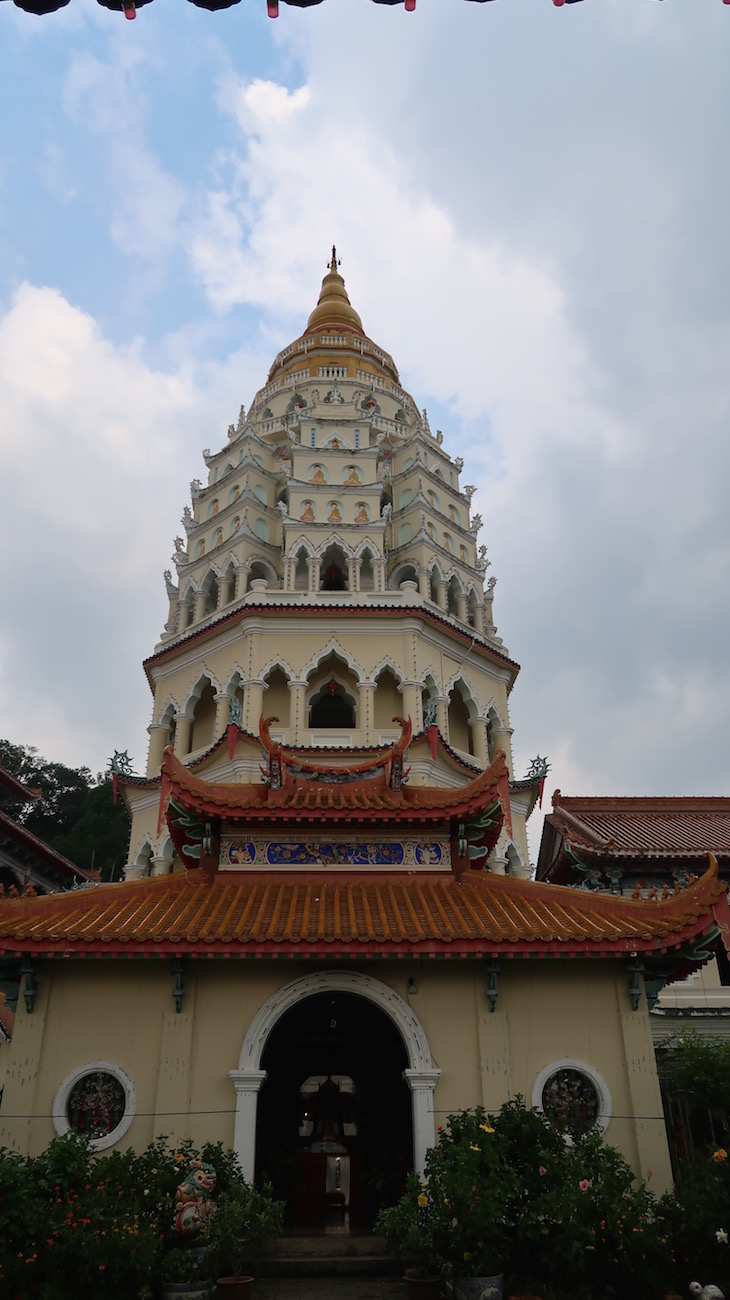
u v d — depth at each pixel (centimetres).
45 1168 1226
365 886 1714
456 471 4678
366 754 3134
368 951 1436
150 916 1531
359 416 4494
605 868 2862
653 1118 1433
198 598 4012
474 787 1747
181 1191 1271
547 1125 1356
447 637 3653
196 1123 1411
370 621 3534
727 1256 1220
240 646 3525
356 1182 1739
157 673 3869
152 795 3538
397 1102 1944
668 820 3491
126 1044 1465
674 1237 1266
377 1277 1423
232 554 3959
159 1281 1197
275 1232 1277
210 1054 1465
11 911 1521
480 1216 1177
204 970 1524
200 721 3738
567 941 1458
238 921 1510
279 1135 1950
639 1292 1220
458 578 4119
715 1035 2434
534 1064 1479
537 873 4194
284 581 3778
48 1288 1090
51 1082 1435
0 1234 1113
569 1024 1510
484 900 1666
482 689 3769
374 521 3934
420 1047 1475
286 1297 1309
